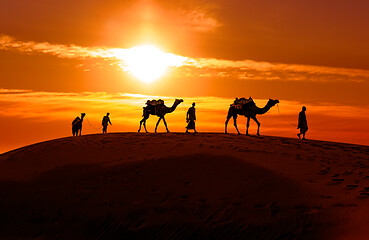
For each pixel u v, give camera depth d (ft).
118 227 53.36
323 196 55.62
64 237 52.95
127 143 75.66
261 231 50.62
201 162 65.05
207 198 56.39
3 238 53.26
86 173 63.52
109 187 60.03
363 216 50.65
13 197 59.16
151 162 65.51
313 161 67.10
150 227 52.75
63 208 56.80
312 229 50.03
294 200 54.95
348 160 68.28
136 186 59.82
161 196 57.47
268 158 67.51
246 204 54.85
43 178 62.95
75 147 74.13
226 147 72.79
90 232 53.31
